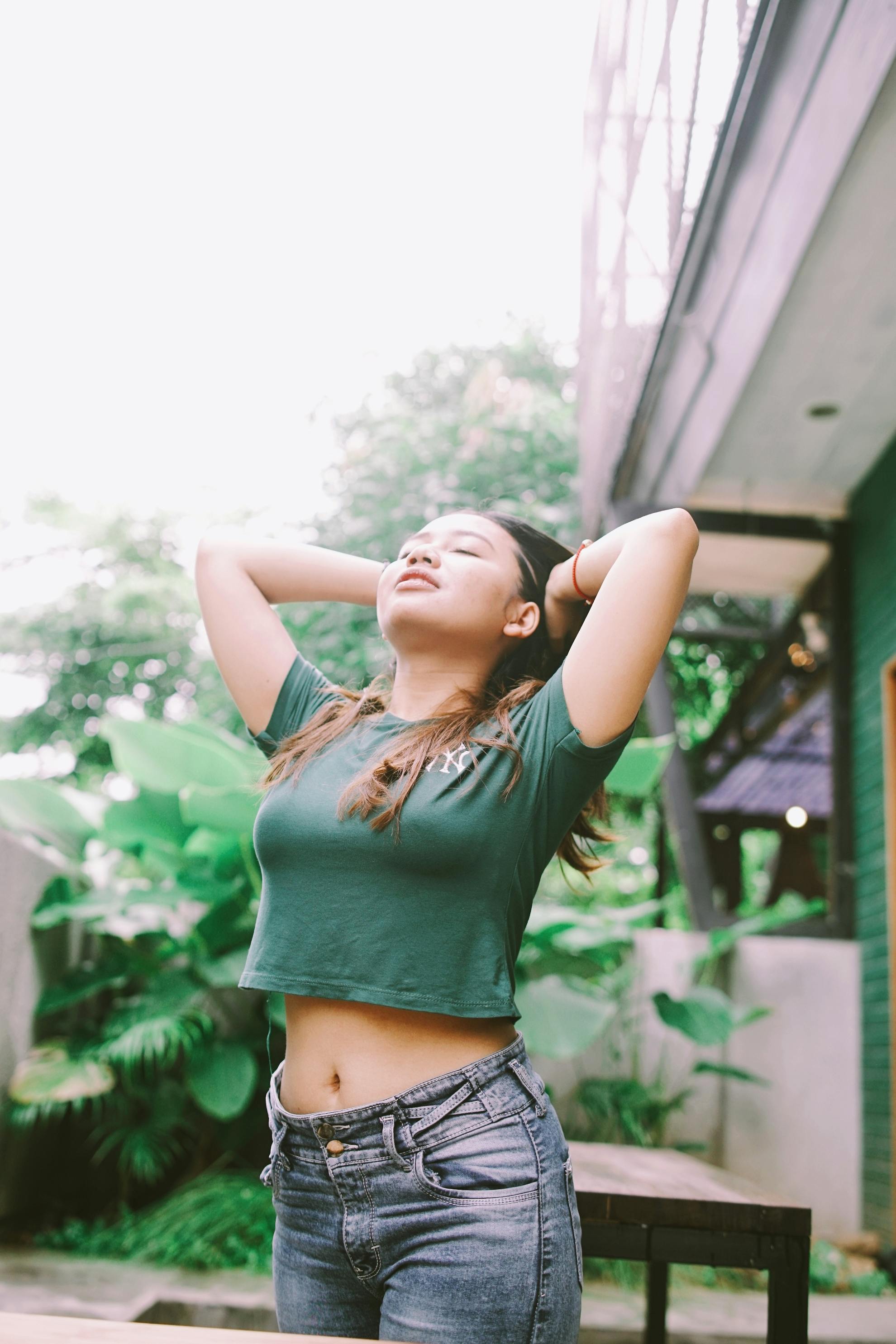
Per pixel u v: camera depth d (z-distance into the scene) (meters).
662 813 7.25
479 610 1.24
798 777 7.52
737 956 4.74
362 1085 1.03
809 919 4.93
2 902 3.93
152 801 4.44
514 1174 0.98
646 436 5.19
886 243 3.43
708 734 7.63
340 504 8.70
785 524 5.29
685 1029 4.12
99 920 4.38
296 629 7.33
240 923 4.35
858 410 4.39
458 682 1.26
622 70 5.03
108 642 10.28
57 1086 3.81
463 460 8.47
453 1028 1.04
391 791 1.08
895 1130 4.17
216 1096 3.92
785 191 3.56
